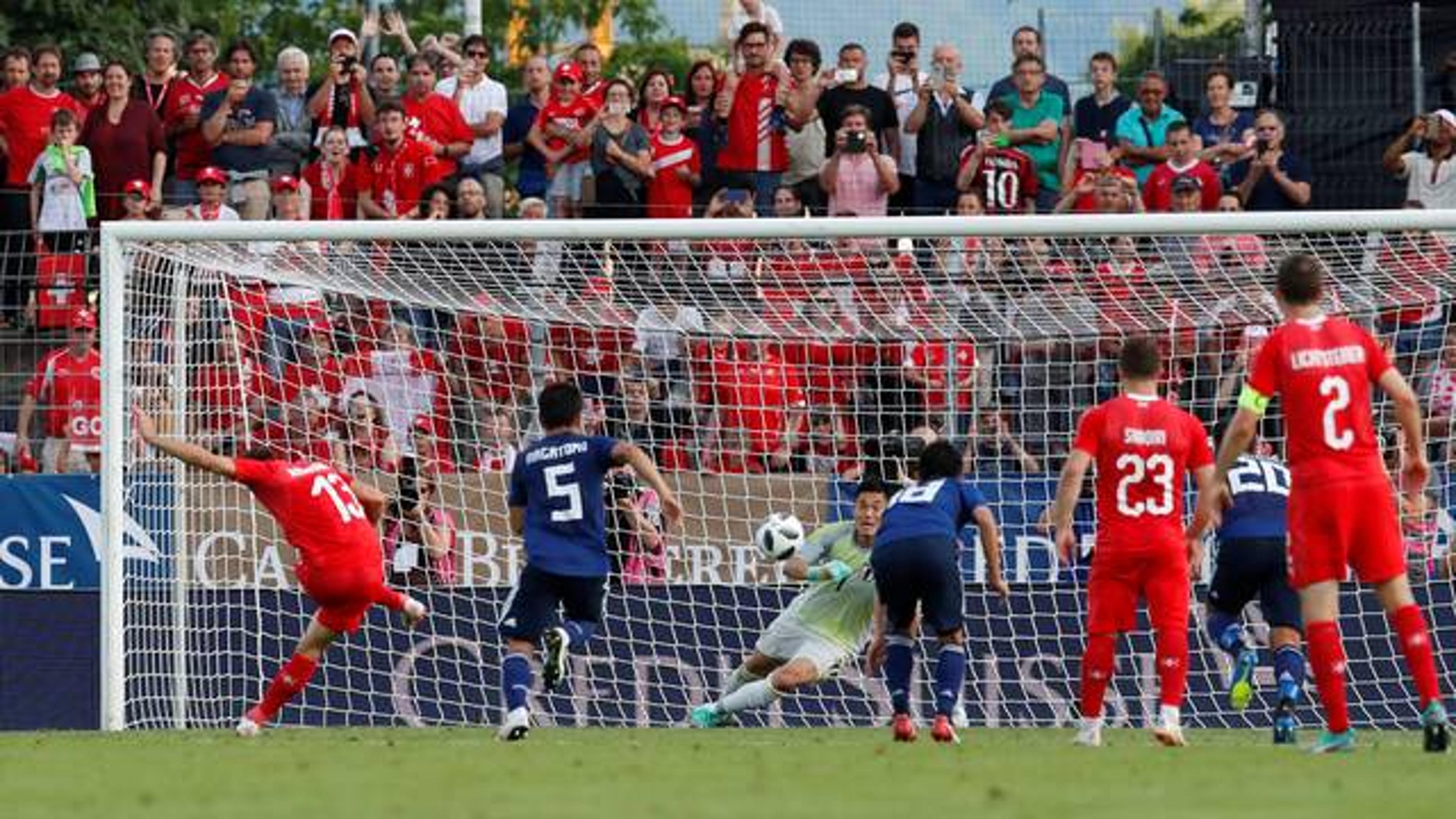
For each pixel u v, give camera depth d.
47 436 60.94
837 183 67.94
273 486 45.84
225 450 57.88
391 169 68.62
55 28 97.56
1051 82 70.62
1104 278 58.56
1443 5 70.50
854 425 59.22
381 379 58.78
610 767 34.47
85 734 49.28
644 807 26.77
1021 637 57.25
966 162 68.44
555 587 43.88
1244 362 58.38
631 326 58.59
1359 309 57.97
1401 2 70.69
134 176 68.19
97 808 27.23
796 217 59.53
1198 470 41.66
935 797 28.16
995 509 57.78
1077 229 55.00
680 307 59.22
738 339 59.16
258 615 57.34
